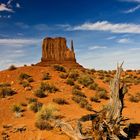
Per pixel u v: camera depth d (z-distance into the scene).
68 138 15.05
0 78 32.75
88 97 27.97
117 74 14.37
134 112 23.06
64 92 27.98
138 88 35.25
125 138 15.16
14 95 25.92
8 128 17.17
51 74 34.88
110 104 14.26
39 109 21.28
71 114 21.02
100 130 13.30
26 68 36.81
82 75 35.91
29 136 15.59
